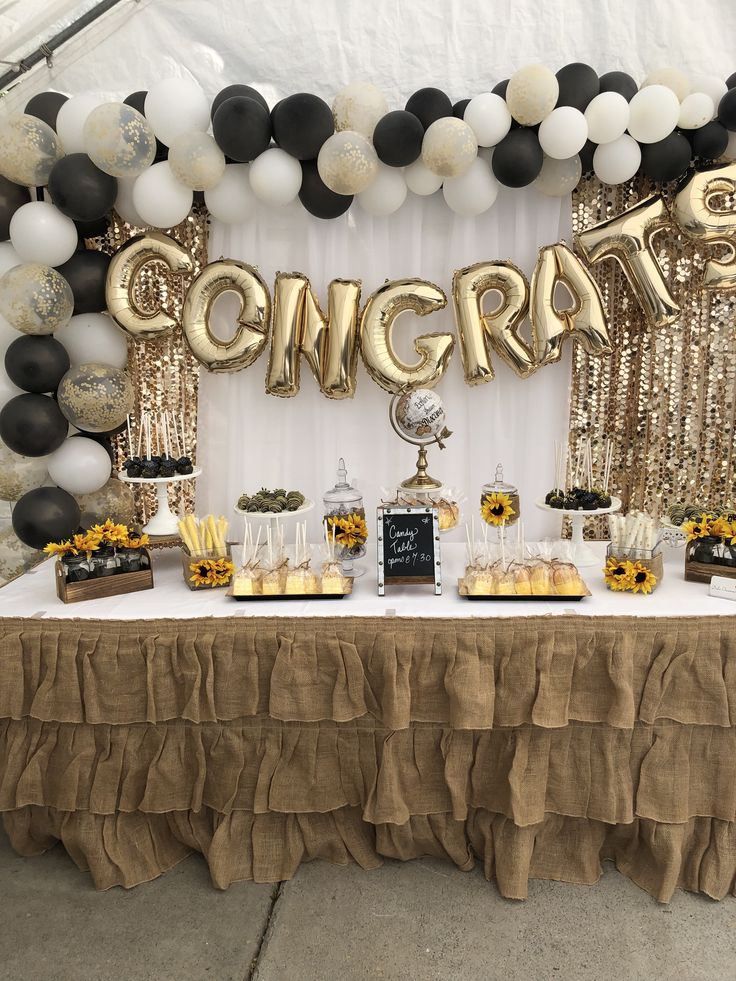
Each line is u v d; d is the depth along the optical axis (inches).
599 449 102.0
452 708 73.9
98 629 76.0
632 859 79.4
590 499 87.6
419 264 97.8
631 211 91.7
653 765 75.0
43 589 86.7
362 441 103.3
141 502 105.0
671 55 93.2
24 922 75.0
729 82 89.5
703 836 76.6
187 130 86.4
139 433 102.2
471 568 81.5
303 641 74.7
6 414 90.7
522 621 73.8
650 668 73.4
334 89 94.6
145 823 81.2
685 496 101.6
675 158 88.1
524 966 68.2
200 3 92.9
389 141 84.0
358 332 96.3
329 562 83.0
